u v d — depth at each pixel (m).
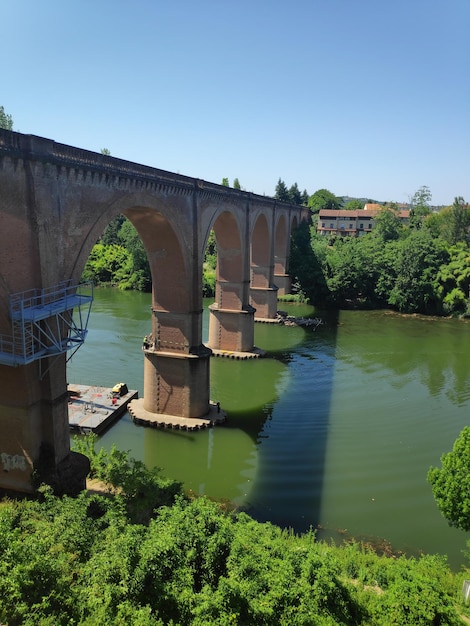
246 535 14.97
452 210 84.88
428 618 12.89
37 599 11.23
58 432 18.02
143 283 76.69
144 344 30.69
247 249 42.00
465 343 50.94
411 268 66.00
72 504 15.69
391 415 32.69
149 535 13.95
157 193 23.89
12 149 14.95
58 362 17.72
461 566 18.95
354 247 70.94
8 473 17.89
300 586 12.64
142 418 29.66
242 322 43.12
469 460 17.28
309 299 69.44
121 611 11.01
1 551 12.16
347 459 26.84
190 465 26.16
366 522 21.62
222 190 33.12
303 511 22.25
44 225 16.44
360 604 13.48
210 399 34.44
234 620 11.16
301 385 37.84
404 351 47.59
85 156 18.25
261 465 26.14
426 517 22.08
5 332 16.16
